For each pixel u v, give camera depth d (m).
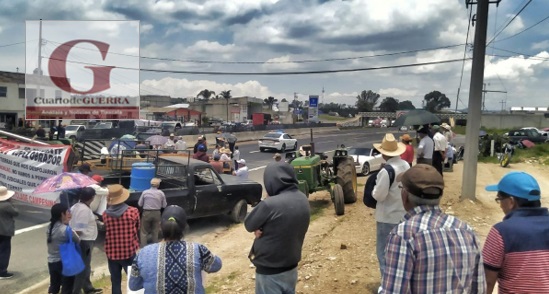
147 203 8.30
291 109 99.38
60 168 10.62
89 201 6.21
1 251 7.28
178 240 3.37
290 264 3.49
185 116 71.69
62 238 5.70
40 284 7.09
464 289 2.25
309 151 12.09
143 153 11.04
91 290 6.40
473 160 10.68
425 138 9.50
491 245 2.78
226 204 10.78
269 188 3.57
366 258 6.87
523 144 28.66
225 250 8.45
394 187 4.61
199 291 3.32
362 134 59.59
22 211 11.60
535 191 2.74
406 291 2.25
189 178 10.00
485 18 10.44
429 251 2.24
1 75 45.06
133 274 3.35
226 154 17.17
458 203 10.63
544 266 2.63
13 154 10.80
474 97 10.60
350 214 10.62
